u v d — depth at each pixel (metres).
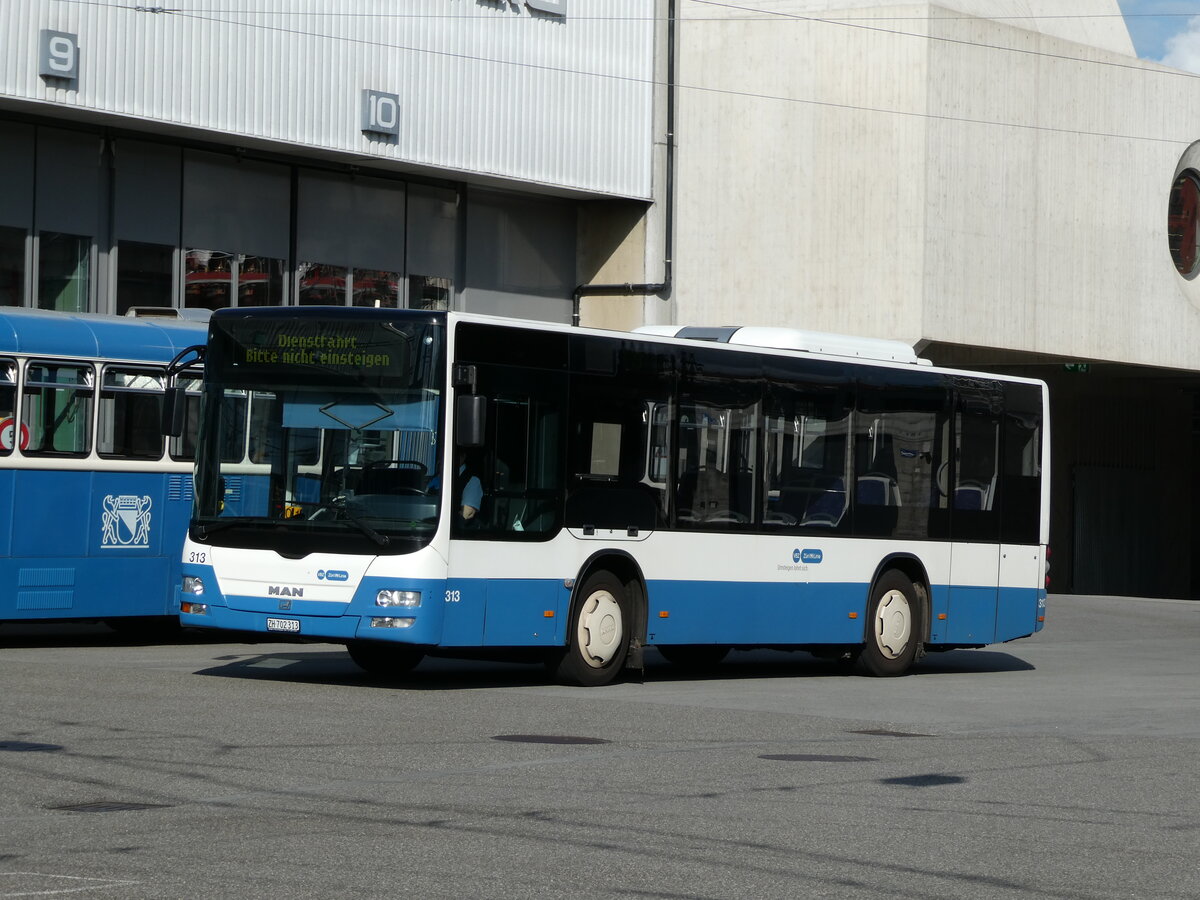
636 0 37.94
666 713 15.63
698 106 43.81
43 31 28.00
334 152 32.50
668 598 18.59
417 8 33.72
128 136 30.69
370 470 16.53
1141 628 33.09
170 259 31.52
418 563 16.22
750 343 20.03
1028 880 8.70
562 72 36.56
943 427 21.84
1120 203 47.56
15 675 16.66
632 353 18.27
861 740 14.20
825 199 42.81
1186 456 61.62
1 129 29.03
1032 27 47.94
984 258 43.50
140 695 15.30
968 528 22.17
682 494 18.77
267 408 17.02
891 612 21.17
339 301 34.34
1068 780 12.26
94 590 20.95
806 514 20.12
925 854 9.29
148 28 29.50
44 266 29.66
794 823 10.12
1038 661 25.00
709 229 43.78
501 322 17.00
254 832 9.32
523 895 7.99
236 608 16.80
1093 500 57.06
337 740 12.93
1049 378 54.59
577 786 11.23
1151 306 48.59
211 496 17.11
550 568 17.38
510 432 17.03
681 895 8.09
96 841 8.97
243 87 30.92
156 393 21.69
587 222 39.16
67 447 20.77
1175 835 10.16
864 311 42.38
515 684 18.12
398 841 9.17
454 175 35.16
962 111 42.75
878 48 42.25
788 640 19.91
